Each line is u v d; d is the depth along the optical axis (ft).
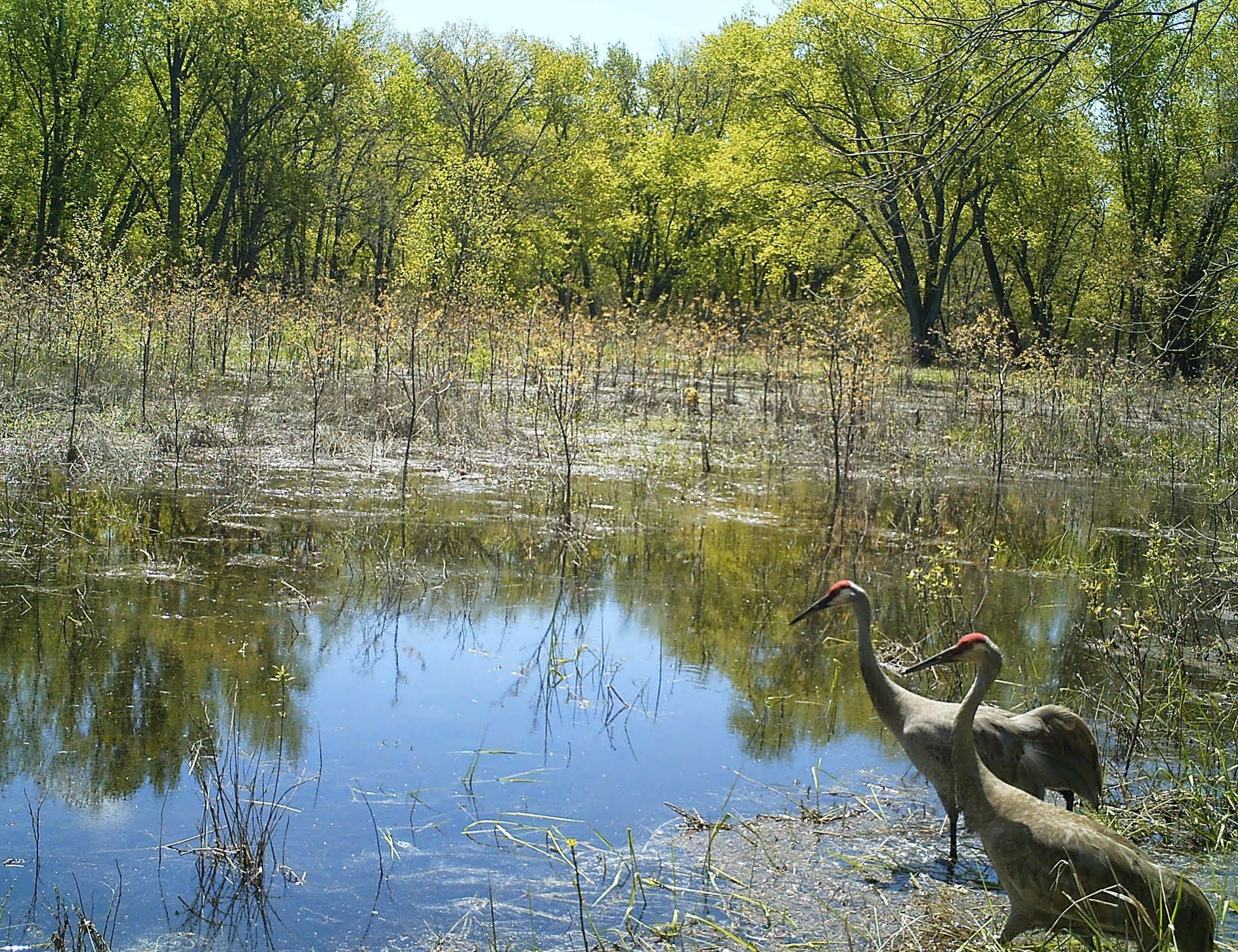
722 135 187.42
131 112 133.39
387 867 19.74
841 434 68.18
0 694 26.04
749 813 22.36
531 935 17.78
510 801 22.35
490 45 162.61
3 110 130.21
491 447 59.57
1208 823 21.52
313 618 32.35
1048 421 74.33
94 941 16.90
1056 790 21.38
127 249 124.67
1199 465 65.62
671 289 176.14
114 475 47.06
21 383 57.62
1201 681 30.14
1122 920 15.65
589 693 28.04
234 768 23.12
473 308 79.30
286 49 131.23
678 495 52.34
